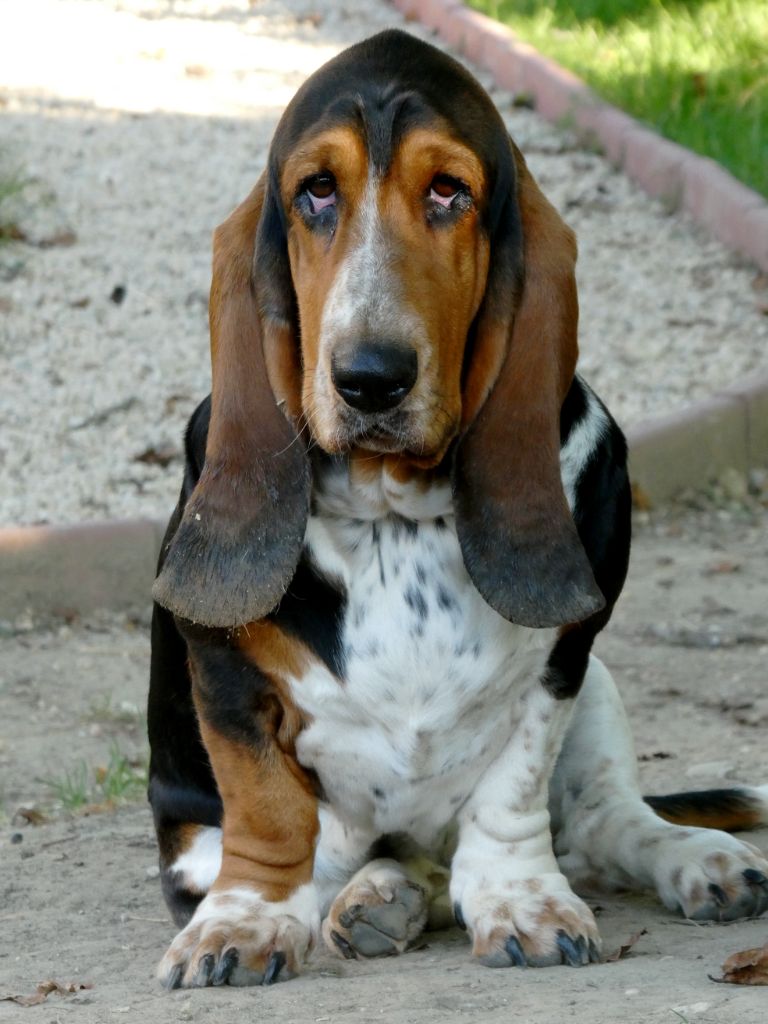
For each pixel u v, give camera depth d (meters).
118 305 14.24
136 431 12.69
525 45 19.50
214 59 20.00
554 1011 4.41
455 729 5.36
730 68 18.84
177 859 5.93
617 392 13.29
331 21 21.77
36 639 10.60
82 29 21.17
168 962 5.17
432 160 4.86
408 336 4.65
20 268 14.64
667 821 6.30
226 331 5.23
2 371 13.31
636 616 10.51
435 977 5.01
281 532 5.12
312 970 5.28
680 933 5.47
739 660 9.72
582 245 15.58
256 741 5.30
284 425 5.17
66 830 7.56
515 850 5.43
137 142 17.28
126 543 11.08
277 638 5.22
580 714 6.17
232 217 5.32
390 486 5.16
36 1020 4.75
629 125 17.25
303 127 5.02
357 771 5.43
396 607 5.26
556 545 5.10
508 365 5.13
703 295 14.71
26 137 17.22
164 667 5.93
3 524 11.50
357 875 5.53
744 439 12.73
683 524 12.20
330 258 4.86
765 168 16.41
